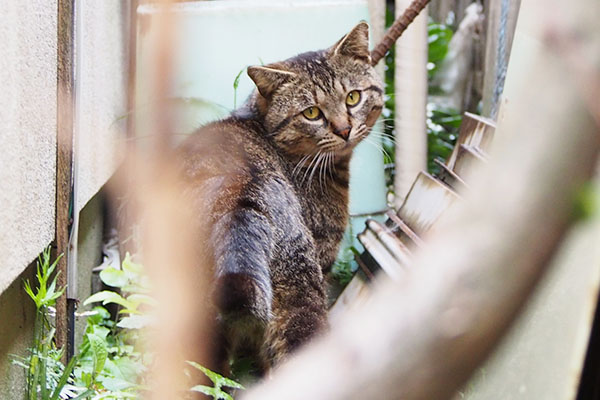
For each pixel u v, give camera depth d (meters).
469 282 0.96
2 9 2.44
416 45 5.46
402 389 0.98
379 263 3.99
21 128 2.72
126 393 2.86
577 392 2.47
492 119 4.71
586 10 0.92
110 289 4.55
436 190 4.06
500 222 0.95
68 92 3.43
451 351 0.97
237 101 4.83
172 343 2.46
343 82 3.94
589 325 2.36
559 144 0.92
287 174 3.85
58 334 3.36
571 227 0.93
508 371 2.71
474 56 6.90
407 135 5.54
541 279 0.96
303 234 3.48
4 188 2.51
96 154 4.29
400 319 0.99
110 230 5.08
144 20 4.53
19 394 3.05
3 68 2.48
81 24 3.56
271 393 1.03
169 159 2.97
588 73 0.91
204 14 4.88
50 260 3.39
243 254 3.03
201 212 3.25
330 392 1.00
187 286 2.81
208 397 3.16
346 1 5.09
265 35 4.94
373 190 5.04
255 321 3.03
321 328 3.33
